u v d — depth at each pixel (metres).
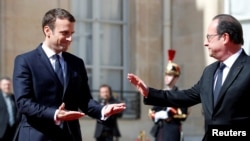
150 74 19.69
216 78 6.93
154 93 7.39
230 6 13.41
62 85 7.28
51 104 7.20
